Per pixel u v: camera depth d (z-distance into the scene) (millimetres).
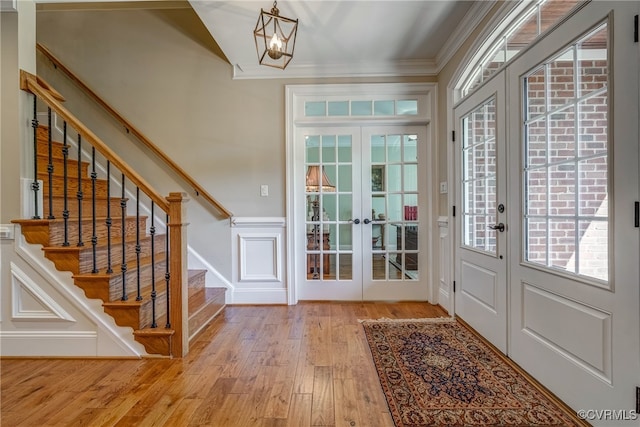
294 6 2295
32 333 2115
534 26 1946
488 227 2295
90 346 2109
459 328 2586
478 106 2391
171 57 3246
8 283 2096
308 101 3311
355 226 3348
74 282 2098
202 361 2064
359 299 3350
